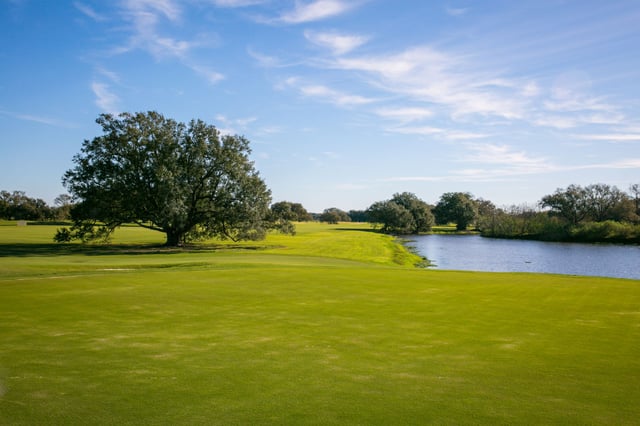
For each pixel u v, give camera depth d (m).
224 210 51.66
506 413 6.00
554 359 8.49
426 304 14.13
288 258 36.66
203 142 51.25
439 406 6.23
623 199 113.19
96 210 48.25
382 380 7.30
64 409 6.03
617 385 7.12
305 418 5.79
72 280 18.67
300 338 9.92
